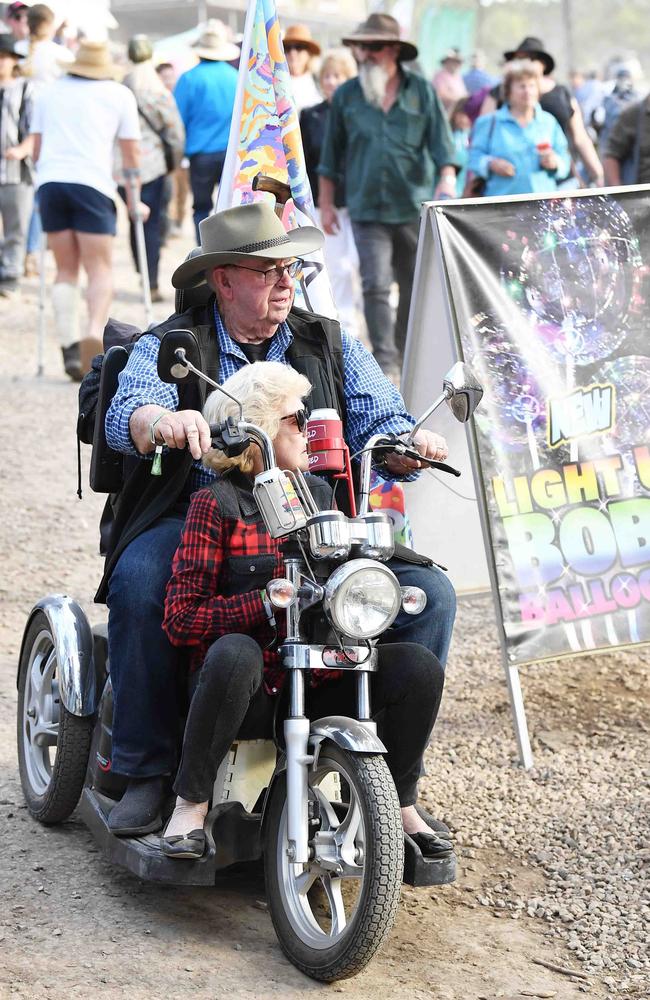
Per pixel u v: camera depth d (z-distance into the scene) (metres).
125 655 4.32
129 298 15.43
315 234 5.08
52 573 8.03
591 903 4.52
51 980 3.89
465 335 5.56
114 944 4.12
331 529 3.88
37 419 10.98
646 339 5.80
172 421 3.96
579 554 5.67
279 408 4.15
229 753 4.20
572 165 11.09
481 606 7.71
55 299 11.74
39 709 5.05
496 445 5.59
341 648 3.96
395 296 14.41
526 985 4.03
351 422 4.89
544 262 5.67
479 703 6.25
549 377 5.66
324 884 4.09
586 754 5.69
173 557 4.31
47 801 4.90
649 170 10.73
